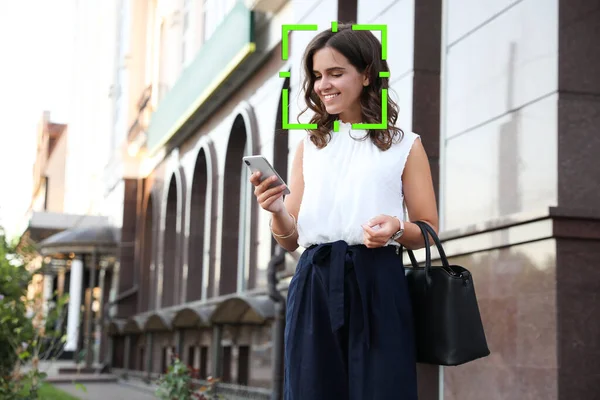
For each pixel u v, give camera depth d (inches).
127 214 949.8
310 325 103.9
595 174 210.1
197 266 706.8
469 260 241.8
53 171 2032.5
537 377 208.7
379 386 99.9
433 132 289.3
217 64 552.7
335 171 106.3
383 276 102.2
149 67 983.6
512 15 232.1
